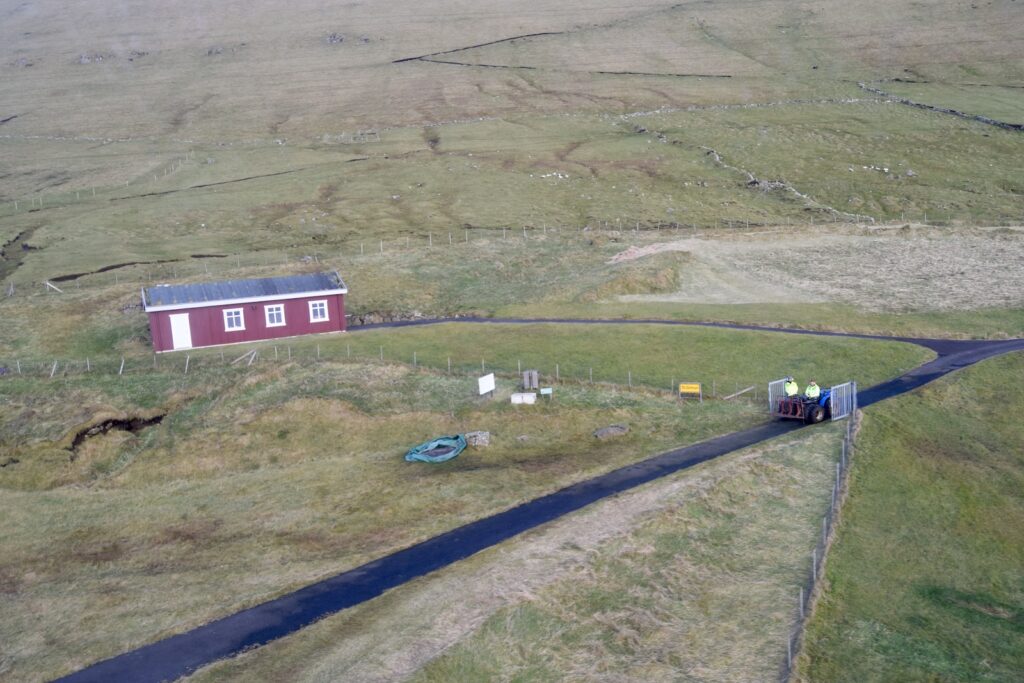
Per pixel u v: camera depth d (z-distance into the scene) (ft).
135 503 168.45
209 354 238.07
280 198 481.87
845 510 150.71
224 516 160.15
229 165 568.82
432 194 476.54
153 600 132.26
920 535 146.10
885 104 619.26
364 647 115.85
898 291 277.03
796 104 643.04
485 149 576.61
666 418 191.72
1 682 113.70
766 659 113.91
